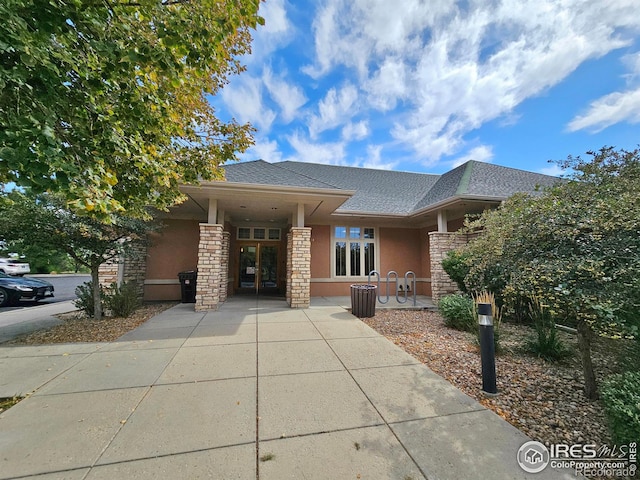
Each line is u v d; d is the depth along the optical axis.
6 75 1.80
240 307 7.91
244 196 7.47
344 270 11.09
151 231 7.09
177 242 9.49
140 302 8.11
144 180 3.47
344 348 4.34
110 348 4.32
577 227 2.83
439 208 8.77
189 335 5.03
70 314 7.43
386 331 5.40
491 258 3.72
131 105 2.74
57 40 2.19
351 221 11.27
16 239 5.35
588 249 2.73
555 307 2.71
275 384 3.11
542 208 3.30
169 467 1.85
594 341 3.82
